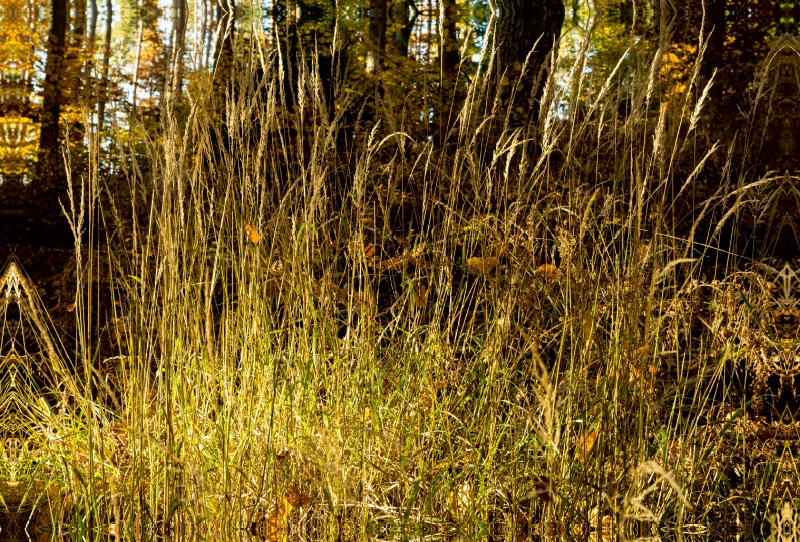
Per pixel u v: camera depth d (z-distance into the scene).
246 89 2.38
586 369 2.07
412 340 2.44
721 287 2.63
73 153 6.33
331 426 2.13
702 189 4.05
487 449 2.21
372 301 2.44
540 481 1.83
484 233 2.43
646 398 2.05
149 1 21.92
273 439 2.16
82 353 2.21
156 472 2.03
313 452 2.03
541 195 3.06
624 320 2.02
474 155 2.41
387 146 4.32
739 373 2.80
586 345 2.09
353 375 2.33
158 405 2.12
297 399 2.23
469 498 2.03
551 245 3.02
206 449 2.17
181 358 2.13
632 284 1.98
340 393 2.24
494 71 6.14
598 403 2.08
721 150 4.00
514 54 6.33
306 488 2.03
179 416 2.19
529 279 2.38
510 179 3.24
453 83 5.68
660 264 2.23
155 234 2.46
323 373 2.28
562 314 2.53
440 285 2.55
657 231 2.02
